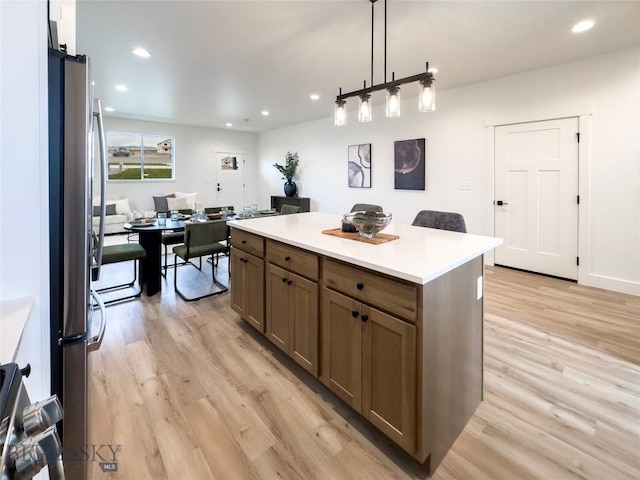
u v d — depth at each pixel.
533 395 1.84
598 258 3.60
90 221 1.29
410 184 5.25
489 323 2.74
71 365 1.24
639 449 1.48
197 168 8.18
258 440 1.55
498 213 4.34
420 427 1.29
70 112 1.18
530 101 3.93
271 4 2.45
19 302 1.02
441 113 4.80
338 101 2.49
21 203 1.04
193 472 1.38
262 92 4.84
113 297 3.42
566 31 2.88
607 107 3.42
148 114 6.52
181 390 1.91
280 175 8.32
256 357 2.27
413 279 1.22
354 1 2.40
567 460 1.42
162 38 3.04
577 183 3.69
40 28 1.04
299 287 1.92
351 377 1.59
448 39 3.02
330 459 1.44
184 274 4.32
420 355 1.26
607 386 1.92
